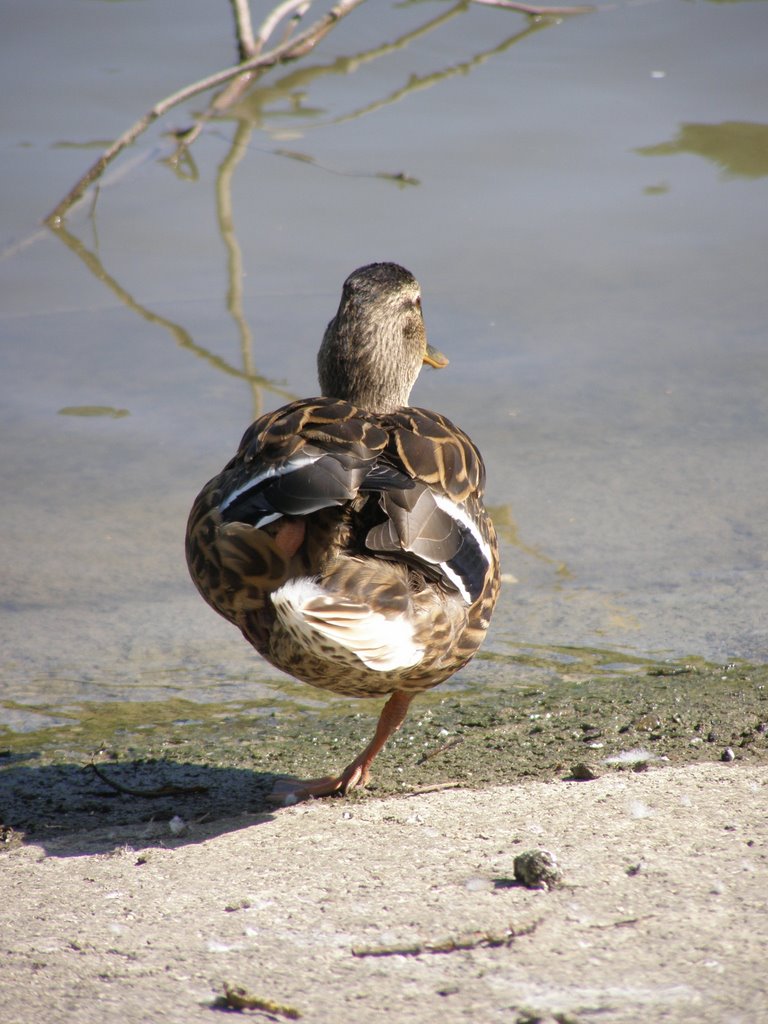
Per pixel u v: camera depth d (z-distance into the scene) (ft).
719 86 70.03
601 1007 17.38
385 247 58.34
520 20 76.23
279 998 18.11
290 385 49.55
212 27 76.48
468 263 57.11
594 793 26.22
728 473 43.88
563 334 52.60
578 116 68.13
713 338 52.08
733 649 35.04
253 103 70.64
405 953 19.29
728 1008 17.15
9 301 55.47
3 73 71.82
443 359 34.96
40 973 19.08
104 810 27.81
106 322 53.93
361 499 24.56
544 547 40.57
